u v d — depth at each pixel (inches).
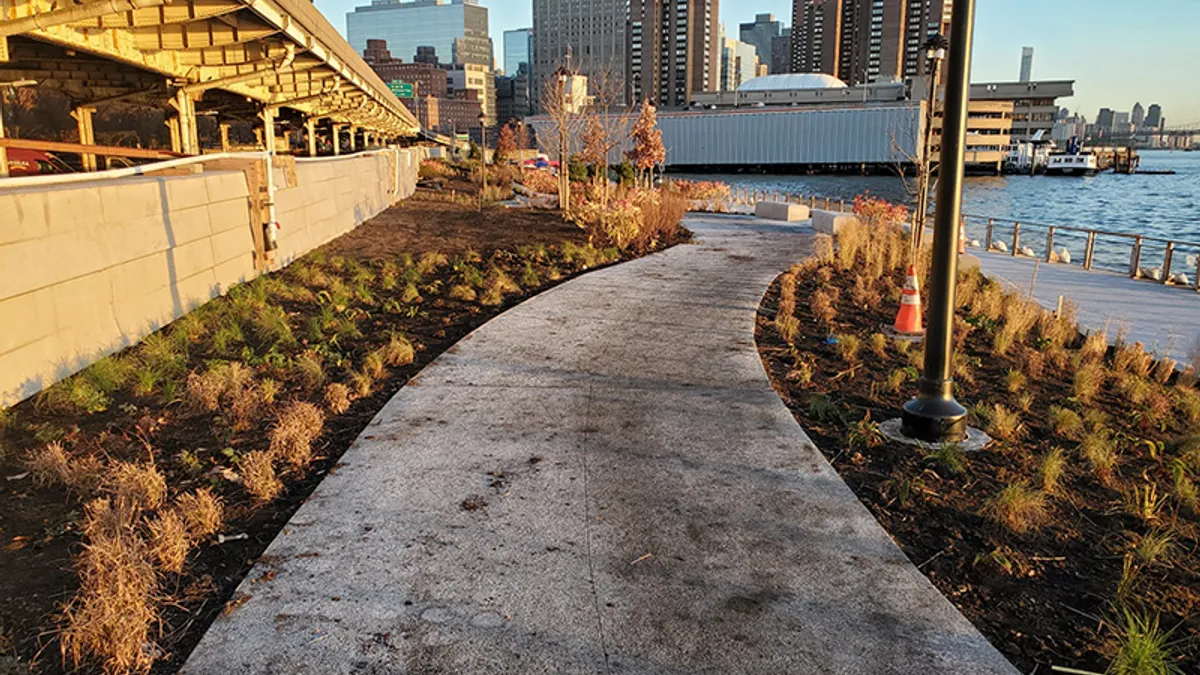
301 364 276.2
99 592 130.1
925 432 227.6
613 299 436.5
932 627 137.1
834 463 211.3
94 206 279.0
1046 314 420.8
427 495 185.0
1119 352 340.5
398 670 122.6
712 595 145.4
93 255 277.3
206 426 227.3
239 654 125.9
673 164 5393.7
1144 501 184.1
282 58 561.6
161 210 332.2
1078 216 2502.5
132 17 402.3
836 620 138.4
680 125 5315.0
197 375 269.3
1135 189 4360.2
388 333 340.8
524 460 207.3
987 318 410.0
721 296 452.1
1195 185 4884.4
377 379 282.4
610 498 185.2
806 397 270.5
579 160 1515.7
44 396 241.8
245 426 226.1
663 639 132.0
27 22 305.1
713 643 131.2
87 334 273.6
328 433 227.9
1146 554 160.7
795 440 224.7
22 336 239.5
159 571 149.0
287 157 519.2
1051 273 703.7
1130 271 676.7
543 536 166.2
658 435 227.5
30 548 156.6
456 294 428.8
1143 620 140.6
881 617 139.7
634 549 161.6
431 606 139.9
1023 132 6766.7
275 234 466.0
